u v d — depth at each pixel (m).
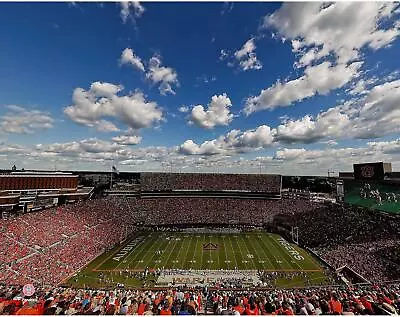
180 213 89.31
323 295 21.52
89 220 69.88
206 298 23.91
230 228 80.88
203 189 104.94
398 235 50.50
